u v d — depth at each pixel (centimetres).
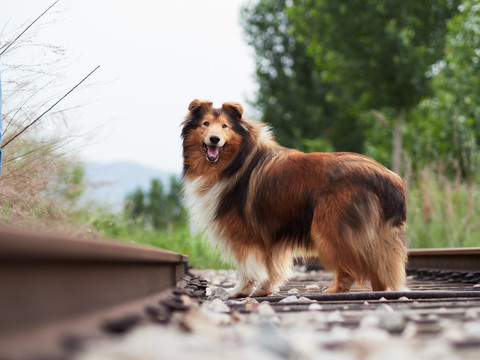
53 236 180
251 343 207
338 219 527
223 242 597
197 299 401
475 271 758
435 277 824
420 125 2633
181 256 550
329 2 2788
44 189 608
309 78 4028
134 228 1468
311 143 3500
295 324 285
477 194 1211
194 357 169
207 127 603
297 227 559
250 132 615
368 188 532
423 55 2617
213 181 609
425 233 1191
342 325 279
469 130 1816
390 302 423
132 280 305
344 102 3231
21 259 161
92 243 206
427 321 282
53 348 165
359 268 528
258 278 575
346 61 2772
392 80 2664
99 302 238
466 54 2120
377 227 529
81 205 727
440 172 1222
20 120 552
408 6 2669
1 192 509
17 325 164
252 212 575
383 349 187
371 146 2961
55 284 190
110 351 172
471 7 2164
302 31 3033
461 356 185
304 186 553
